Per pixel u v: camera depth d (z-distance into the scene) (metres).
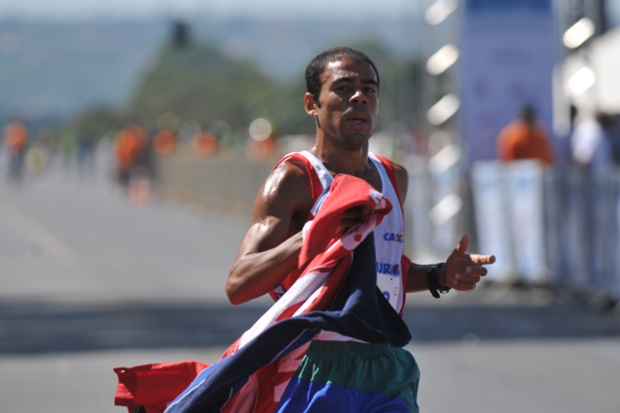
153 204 85.19
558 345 27.88
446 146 41.88
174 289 38.25
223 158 73.50
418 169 41.28
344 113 11.75
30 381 23.97
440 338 28.86
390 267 12.06
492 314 32.56
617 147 39.97
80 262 46.56
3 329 30.20
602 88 45.56
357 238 11.13
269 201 11.61
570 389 23.16
